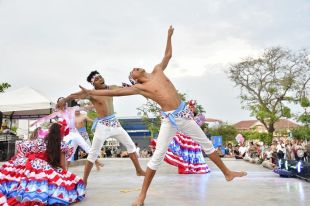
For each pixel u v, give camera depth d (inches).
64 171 156.9
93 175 288.7
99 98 206.2
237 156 695.7
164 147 151.5
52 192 147.8
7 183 152.3
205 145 158.7
